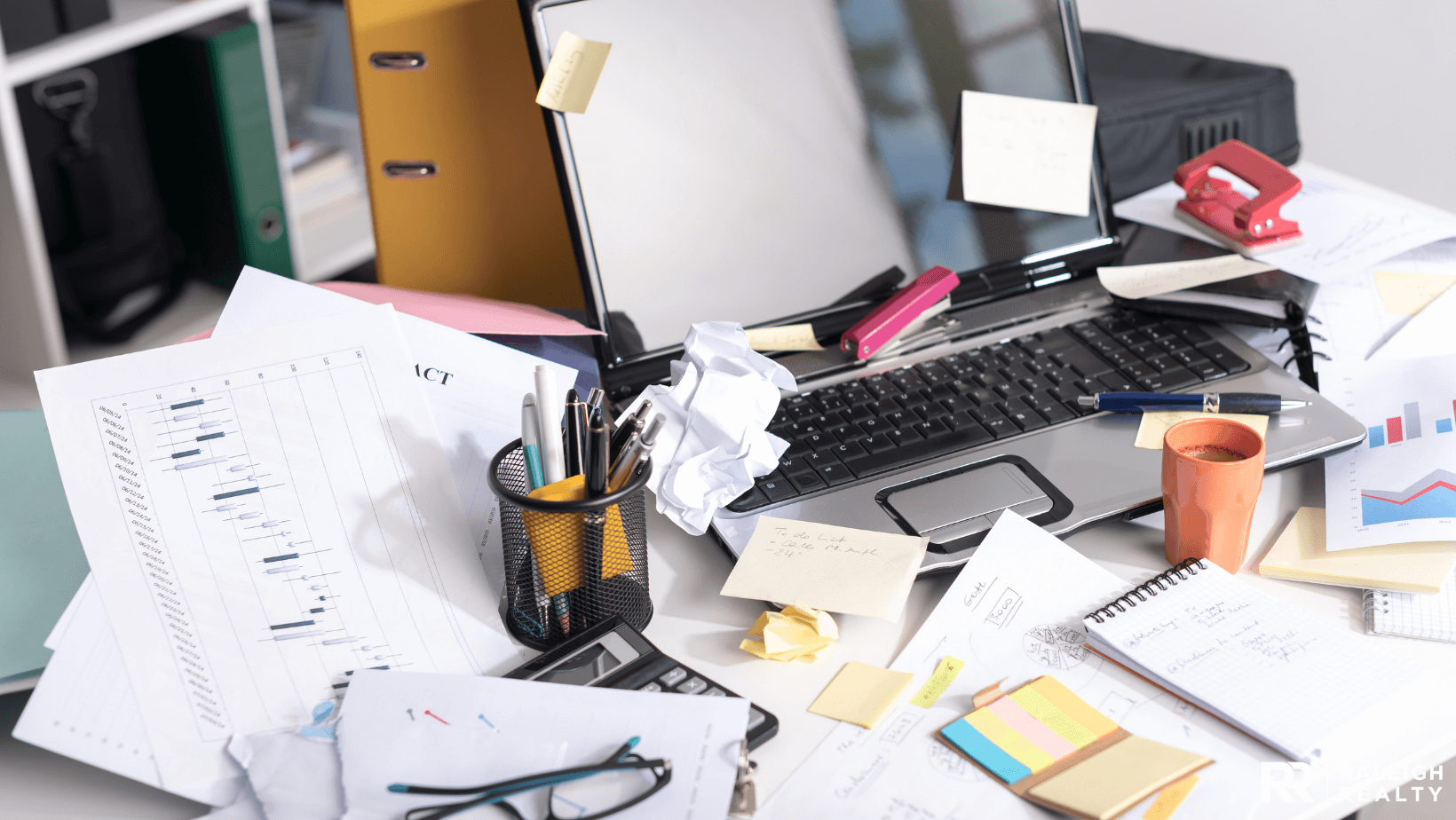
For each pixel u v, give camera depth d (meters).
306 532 0.64
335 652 0.62
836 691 0.60
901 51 0.93
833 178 0.90
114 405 0.63
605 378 0.83
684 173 0.86
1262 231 0.97
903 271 0.92
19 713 0.63
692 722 0.56
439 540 0.66
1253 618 0.63
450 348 0.73
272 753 0.57
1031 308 0.93
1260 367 0.83
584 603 0.63
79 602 0.60
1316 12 1.74
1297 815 0.52
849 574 0.66
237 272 1.67
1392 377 0.81
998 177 0.95
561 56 0.83
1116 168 1.23
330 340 0.67
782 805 0.53
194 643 0.61
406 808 0.52
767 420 0.73
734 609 0.67
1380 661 0.59
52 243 1.50
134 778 0.57
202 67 1.53
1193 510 0.66
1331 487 0.74
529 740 0.55
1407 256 0.96
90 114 1.49
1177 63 1.41
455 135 0.93
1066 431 0.78
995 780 0.54
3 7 1.29
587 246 0.84
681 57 0.86
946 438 0.77
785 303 0.88
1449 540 0.66
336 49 1.90
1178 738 0.56
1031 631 0.63
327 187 1.86
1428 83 1.70
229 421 0.65
